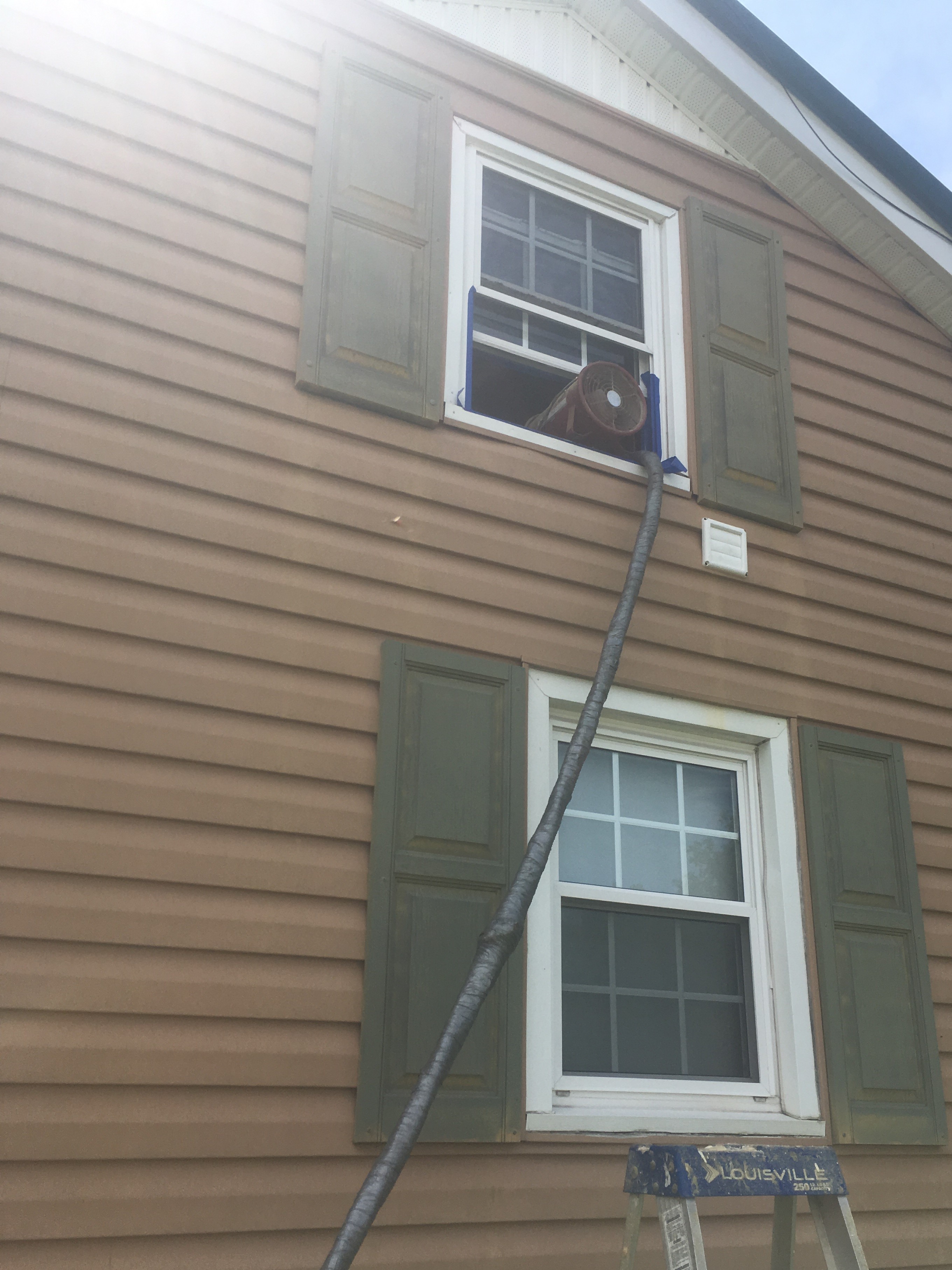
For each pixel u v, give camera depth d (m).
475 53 4.43
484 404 4.93
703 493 4.28
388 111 4.11
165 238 3.52
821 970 3.80
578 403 4.09
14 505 3.07
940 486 4.98
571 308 4.45
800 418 4.70
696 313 4.58
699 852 3.91
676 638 4.02
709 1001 3.75
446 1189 3.01
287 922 3.05
